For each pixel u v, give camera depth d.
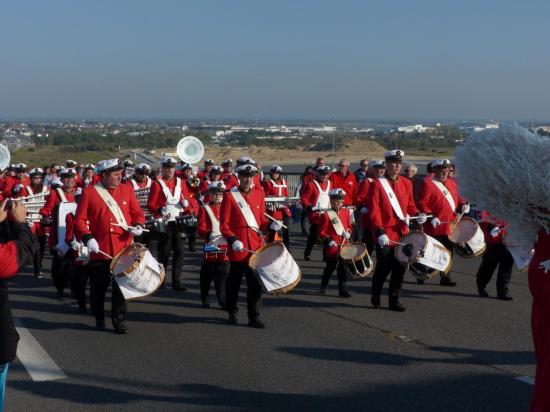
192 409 5.64
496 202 3.40
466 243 9.83
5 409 5.70
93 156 57.94
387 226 9.15
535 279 3.45
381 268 9.10
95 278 8.23
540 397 3.38
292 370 6.59
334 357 7.00
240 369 6.64
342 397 5.85
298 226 19.80
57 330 8.32
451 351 7.17
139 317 8.94
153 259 7.93
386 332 7.98
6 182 18.31
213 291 10.76
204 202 9.63
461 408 5.57
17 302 10.08
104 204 8.23
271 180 16.16
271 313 9.07
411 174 12.16
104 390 6.13
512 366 6.65
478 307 9.23
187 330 8.22
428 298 9.82
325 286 10.28
